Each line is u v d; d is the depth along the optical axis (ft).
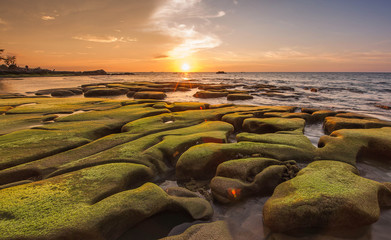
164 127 41.45
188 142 32.09
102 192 19.26
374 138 32.78
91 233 14.93
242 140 34.60
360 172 27.55
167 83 171.42
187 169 26.12
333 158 28.58
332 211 16.53
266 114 54.85
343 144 31.68
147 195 18.49
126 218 16.65
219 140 33.35
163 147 29.78
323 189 18.57
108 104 68.08
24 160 27.07
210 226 16.79
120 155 27.40
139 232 16.84
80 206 16.97
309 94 115.55
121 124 44.80
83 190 19.35
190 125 44.60
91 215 15.78
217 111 56.95
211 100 99.91
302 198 17.49
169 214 18.74
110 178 21.40
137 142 31.94
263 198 21.45
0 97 85.30
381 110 71.82
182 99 103.91
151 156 27.73
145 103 70.03
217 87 141.38
